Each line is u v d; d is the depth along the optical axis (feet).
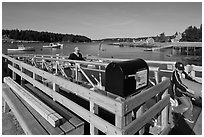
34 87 14.06
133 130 6.55
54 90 10.02
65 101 8.82
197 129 9.71
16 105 10.25
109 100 6.43
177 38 335.88
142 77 7.83
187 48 189.47
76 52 20.47
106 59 17.62
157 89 8.27
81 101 11.88
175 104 11.87
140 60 8.18
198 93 10.56
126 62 7.38
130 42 437.17
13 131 10.17
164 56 166.50
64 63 21.33
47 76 10.61
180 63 11.07
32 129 7.39
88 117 7.46
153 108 7.88
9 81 14.84
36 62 25.17
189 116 10.73
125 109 6.15
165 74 15.85
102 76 20.16
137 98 6.78
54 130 7.27
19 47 212.64
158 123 9.43
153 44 349.00
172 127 9.69
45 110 8.48
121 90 6.89
